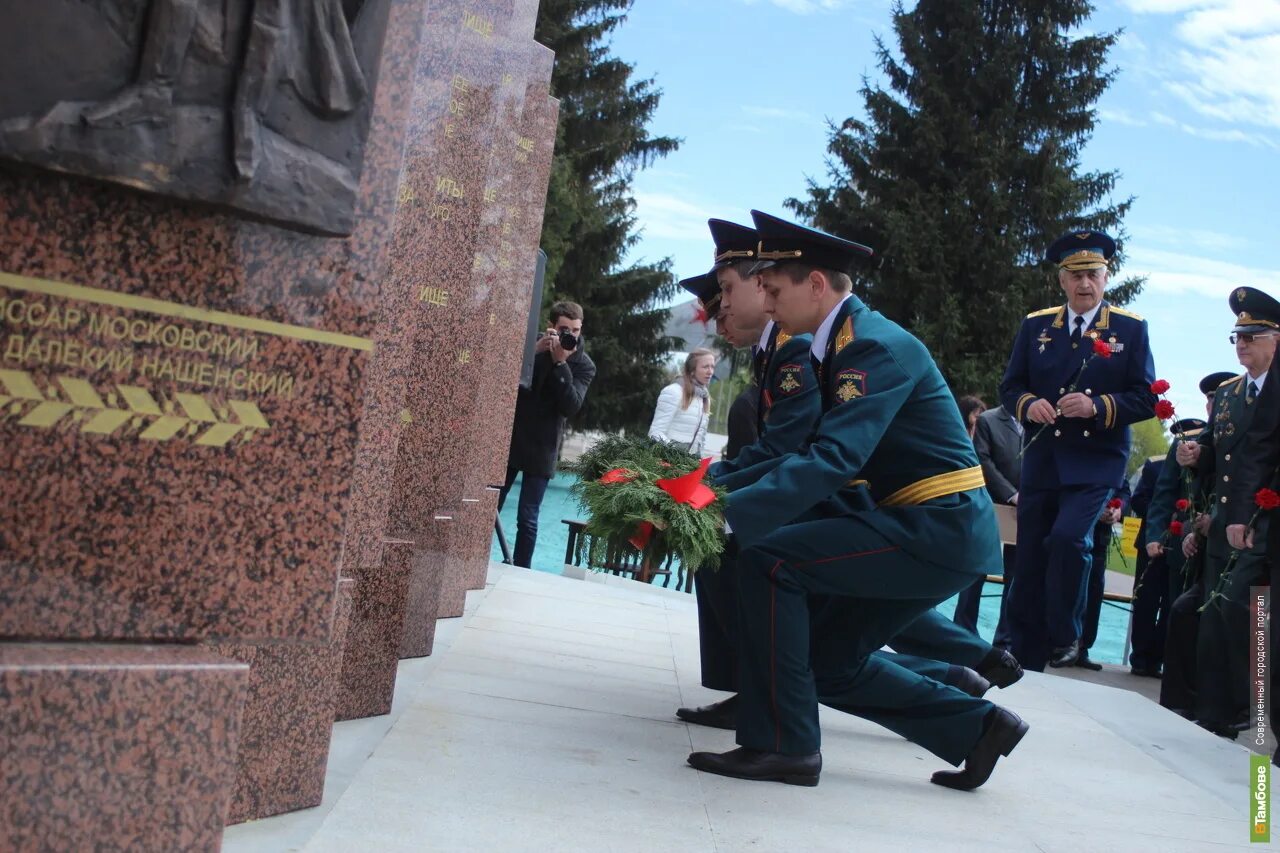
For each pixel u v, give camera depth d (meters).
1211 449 7.96
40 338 2.01
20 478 2.02
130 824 2.08
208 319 2.14
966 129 31.44
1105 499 7.29
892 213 30.64
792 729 4.08
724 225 5.06
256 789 3.03
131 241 2.06
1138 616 9.45
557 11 34.00
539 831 3.23
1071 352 7.40
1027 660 7.63
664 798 3.71
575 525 9.62
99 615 2.10
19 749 1.98
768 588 4.08
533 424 9.12
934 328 30.14
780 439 4.45
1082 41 32.34
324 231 2.18
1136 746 5.55
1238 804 4.67
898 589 4.11
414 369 4.94
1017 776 4.69
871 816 3.83
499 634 6.12
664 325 35.22
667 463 4.44
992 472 8.93
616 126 34.28
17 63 1.89
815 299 4.29
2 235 1.96
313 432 2.25
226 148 2.06
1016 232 31.08
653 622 7.20
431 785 3.48
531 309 8.15
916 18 32.97
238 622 2.21
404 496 5.08
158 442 2.11
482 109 4.91
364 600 4.11
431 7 3.49
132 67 1.99
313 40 2.14
